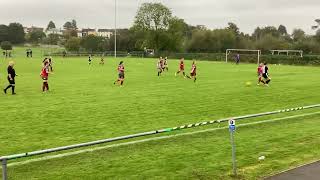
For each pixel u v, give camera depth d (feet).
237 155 41.96
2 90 97.35
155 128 55.06
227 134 51.11
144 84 112.37
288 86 109.60
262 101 81.30
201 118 62.75
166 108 71.31
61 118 61.67
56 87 104.06
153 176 35.68
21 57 324.39
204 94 90.79
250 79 129.90
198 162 39.60
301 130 53.78
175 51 382.42
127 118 61.93
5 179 26.84
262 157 40.83
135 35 400.88
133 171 37.01
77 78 131.23
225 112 68.28
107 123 58.13
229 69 185.37
